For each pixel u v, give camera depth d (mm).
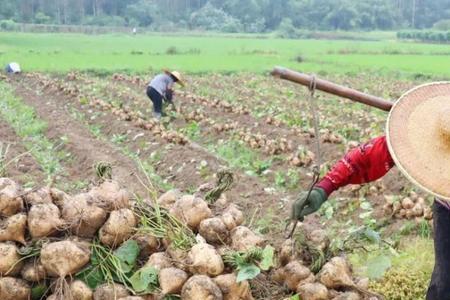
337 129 12422
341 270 3732
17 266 3570
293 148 11023
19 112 16203
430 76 29688
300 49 53250
